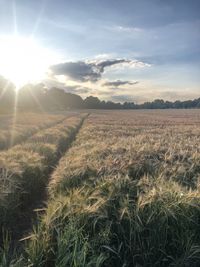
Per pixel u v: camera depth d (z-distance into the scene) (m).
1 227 7.21
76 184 8.24
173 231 5.43
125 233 5.43
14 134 23.02
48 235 5.29
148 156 10.92
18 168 9.52
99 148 13.05
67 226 5.29
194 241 5.34
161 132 27.08
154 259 5.23
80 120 50.41
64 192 7.59
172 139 19.20
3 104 110.88
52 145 16.67
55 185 8.48
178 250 5.27
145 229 5.38
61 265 4.48
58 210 5.79
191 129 30.78
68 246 4.85
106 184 6.98
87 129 29.47
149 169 9.15
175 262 5.07
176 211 5.63
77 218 5.52
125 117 66.50
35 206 9.26
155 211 5.52
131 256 5.22
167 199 5.87
